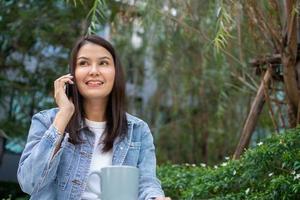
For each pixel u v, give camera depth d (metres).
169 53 4.68
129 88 6.52
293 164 2.07
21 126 5.27
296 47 2.67
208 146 5.70
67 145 1.41
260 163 2.21
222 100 5.10
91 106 1.47
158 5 3.65
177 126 5.97
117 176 1.16
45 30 4.97
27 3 5.11
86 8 3.93
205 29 3.98
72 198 1.37
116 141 1.45
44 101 5.30
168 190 2.74
